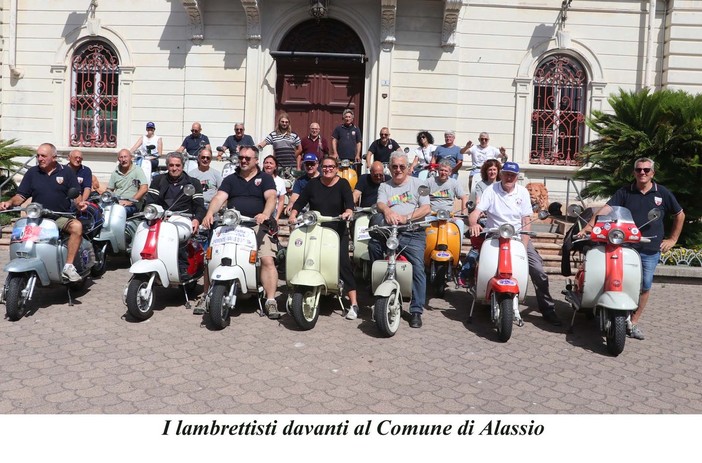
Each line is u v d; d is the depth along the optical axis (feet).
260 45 41.88
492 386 16.52
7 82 44.57
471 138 42.83
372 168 26.43
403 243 21.48
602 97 42.75
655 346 20.62
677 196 32.32
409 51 41.81
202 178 29.86
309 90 43.50
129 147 43.70
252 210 22.18
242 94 42.29
